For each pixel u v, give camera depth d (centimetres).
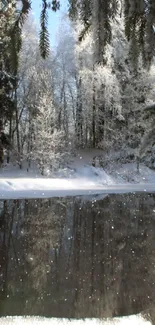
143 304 351
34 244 610
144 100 2183
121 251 570
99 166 2186
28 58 2306
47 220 836
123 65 1930
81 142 2766
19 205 1073
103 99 2194
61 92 2880
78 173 2066
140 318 314
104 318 317
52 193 1424
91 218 872
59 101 2869
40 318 318
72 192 1470
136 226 773
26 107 2712
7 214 909
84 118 2594
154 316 318
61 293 386
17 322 309
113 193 1459
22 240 640
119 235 685
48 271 466
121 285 411
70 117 3200
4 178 1770
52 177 2014
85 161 2286
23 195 1334
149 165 2219
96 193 1451
